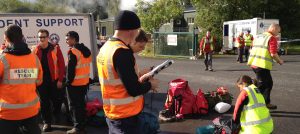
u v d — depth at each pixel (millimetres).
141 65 19438
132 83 3035
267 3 34781
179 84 7531
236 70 15602
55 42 9195
